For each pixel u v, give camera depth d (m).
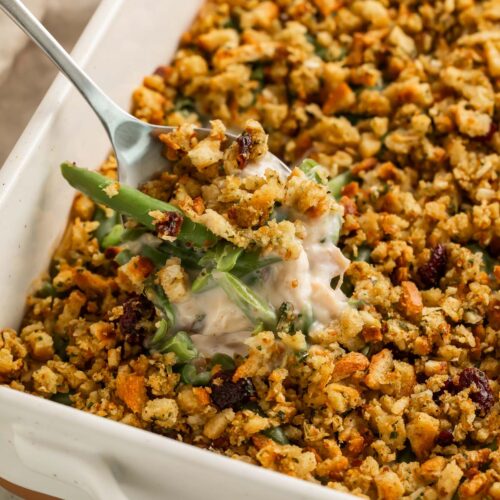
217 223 0.45
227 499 0.42
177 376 0.46
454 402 0.45
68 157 0.48
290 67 0.53
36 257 0.48
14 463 0.45
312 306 0.46
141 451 0.41
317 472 0.44
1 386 0.43
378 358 0.46
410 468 0.44
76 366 0.47
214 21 0.55
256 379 0.45
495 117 0.52
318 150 0.52
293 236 0.45
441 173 0.51
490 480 0.43
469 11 0.54
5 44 0.56
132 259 0.46
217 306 0.46
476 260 0.48
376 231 0.49
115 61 0.50
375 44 0.53
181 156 0.48
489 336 0.47
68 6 0.57
